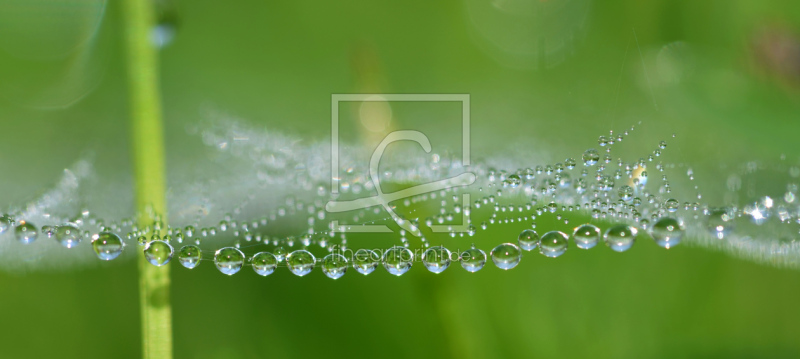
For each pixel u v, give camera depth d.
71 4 0.18
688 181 0.16
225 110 0.19
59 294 0.16
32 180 0.17
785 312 0.15
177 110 0.18
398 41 0.19
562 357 0.15
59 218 0.16
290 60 0.19
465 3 0.19
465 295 0.15
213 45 0.19
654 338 0.15
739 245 0.15
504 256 0.15
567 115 0.18
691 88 0.15
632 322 0.15
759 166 0.16
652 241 0.16
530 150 0.17
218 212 0.16
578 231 0.15
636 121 0.17
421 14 0.19
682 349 0.15
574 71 0.18
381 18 0.19
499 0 0.19
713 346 0.15
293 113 0.19
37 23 0.18
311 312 0.15
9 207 0.16
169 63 0.19
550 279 0.15
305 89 0.19
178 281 0.16
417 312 0.15
